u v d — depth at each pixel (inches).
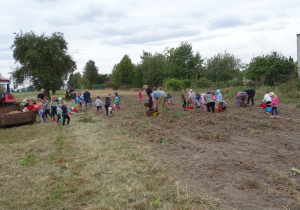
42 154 283.3
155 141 320.8
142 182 194.9
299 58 951.0
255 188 177.8
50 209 162.9
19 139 380.8
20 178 217.2
